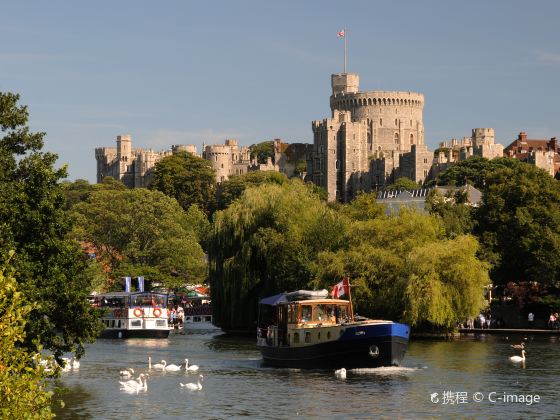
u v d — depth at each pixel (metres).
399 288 140.38
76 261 83.38
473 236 161.00
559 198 179.88
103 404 84.06
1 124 92.31
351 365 102.75
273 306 118.88
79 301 81.25
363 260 143.12
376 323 101.62
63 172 83.50
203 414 79.31
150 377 101.44
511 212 176.50
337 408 81.38
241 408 81.75
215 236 159.50
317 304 108.62
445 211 180.00
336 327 102.69
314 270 147.62
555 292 170.50
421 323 146.50
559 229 173.00
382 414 78.88
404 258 144.12
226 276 155.50
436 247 140.62
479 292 140.62
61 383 97.12
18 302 48.34
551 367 106.19
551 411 80.25
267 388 92.06
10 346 47.12
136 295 161.50
